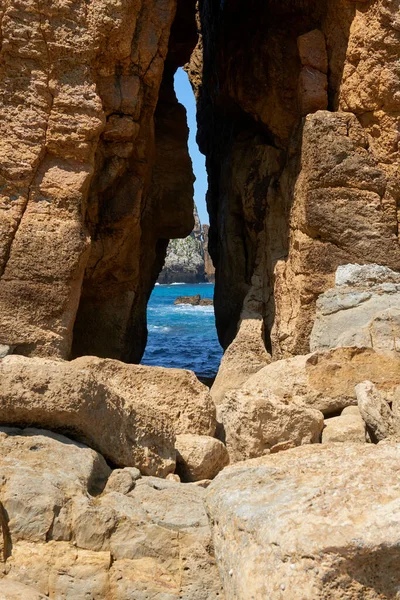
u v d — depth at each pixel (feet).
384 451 12.96
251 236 36.22
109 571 12.25
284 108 33.73
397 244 28.53
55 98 26.02
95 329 32.73
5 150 25.49
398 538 9.86
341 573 9.86
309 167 28.73
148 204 39.88
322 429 19.85
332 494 11.03
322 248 28.55
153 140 32.55
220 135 46.26
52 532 12.55
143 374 19.69
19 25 25.63
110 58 27.50
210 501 12.52
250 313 32.78
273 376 22.24
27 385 14.37
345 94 29.73
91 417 14.78
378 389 21.45
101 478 14.24
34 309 25.02
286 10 33.35
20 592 11.35
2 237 25.07
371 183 28.63
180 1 44.88
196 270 314.35
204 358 54.29
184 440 17.70
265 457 14.26
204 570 12.32
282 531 10.45
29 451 13.84
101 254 30.63
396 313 24.67
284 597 9.98
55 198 25.77
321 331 26.40
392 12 28.27
